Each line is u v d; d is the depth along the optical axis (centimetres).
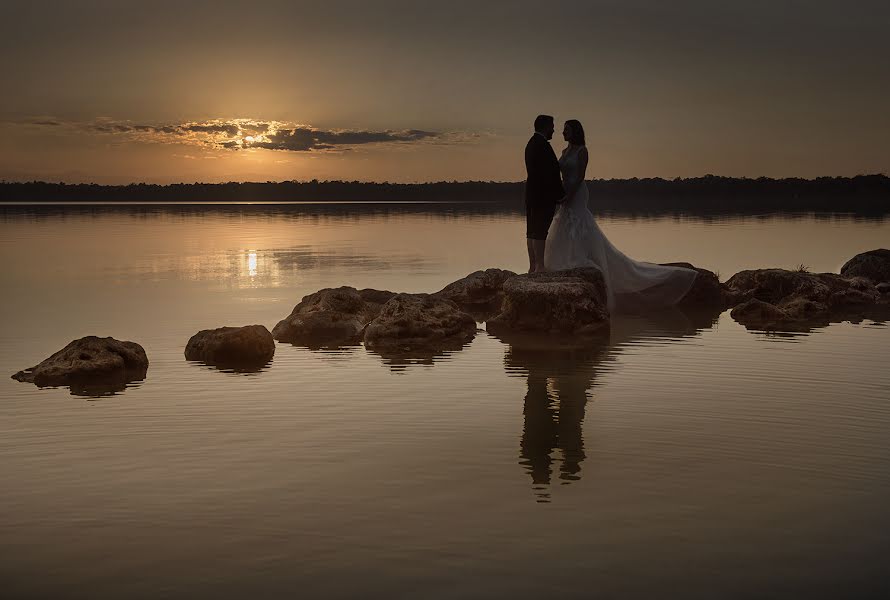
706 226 4219
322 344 1320
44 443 778
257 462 724
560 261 1675
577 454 742
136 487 665
